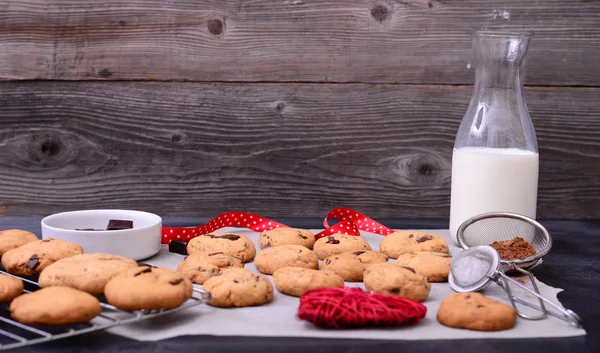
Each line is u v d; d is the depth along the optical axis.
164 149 1.73
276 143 1.74
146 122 1.73
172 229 1.56
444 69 1.72
